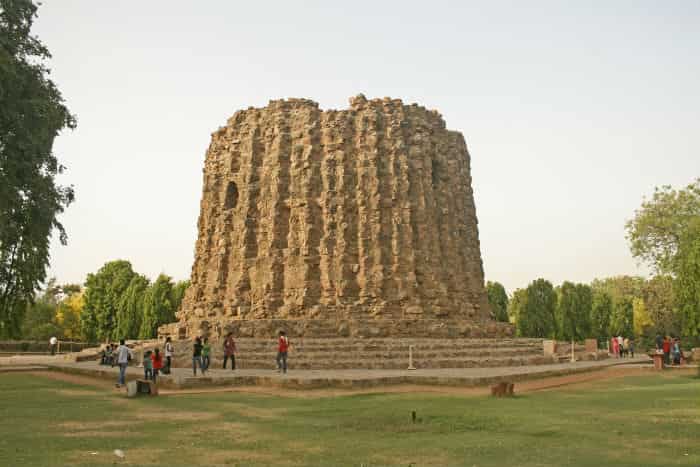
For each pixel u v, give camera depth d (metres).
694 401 18.64
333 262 36.81
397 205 38.41
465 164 46.78
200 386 23.59
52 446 11.92
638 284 77.31
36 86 24.73
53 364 35.34
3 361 47.00
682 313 38.34
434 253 39.16
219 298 40.16
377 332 34.09
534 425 14.33
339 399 19.94
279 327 34.03
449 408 17.45
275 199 38.84
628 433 13.18
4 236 23.89
